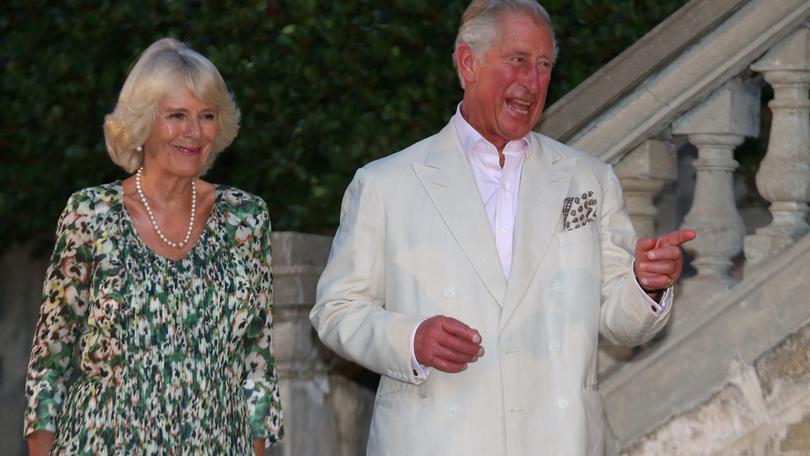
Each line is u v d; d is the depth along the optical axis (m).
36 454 9.43
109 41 15.42
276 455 11.64
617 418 11.34
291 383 11.71
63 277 9.34
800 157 11.11
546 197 10.00
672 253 9.23
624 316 9.66
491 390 9.62
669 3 14.59
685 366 11.16
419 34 14.55
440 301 9.75
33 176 15.94
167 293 9.32
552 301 9.80
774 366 10.83
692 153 15.36
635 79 11.65
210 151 9.75
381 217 10.05
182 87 9.31
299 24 14.66
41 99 15.64
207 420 9.33
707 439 11.04
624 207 10.36
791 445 10.75
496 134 10.00
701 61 11.30
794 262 10.86
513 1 9.87
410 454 9.66
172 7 15.08
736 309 11.02
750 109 11.55
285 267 11.59
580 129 11.86
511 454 9.55
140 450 9.14
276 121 14.88
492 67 9.80
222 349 9.49
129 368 9.21
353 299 10.02
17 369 17.59
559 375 9.66
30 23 15.62
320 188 14.73
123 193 9.52
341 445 12.38
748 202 15.30
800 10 10.92
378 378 13.06
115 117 9.41
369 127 14.69
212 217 9.70
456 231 9.84
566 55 14.66
